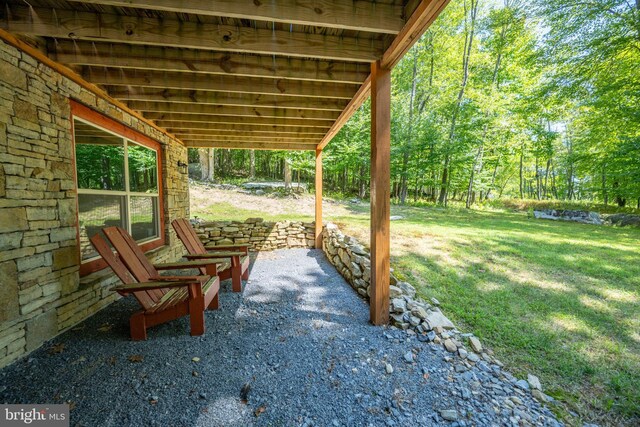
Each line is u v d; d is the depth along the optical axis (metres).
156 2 1.47
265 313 2.54
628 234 6.12
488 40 11.59
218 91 2.77
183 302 2.09
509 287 3.05
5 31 1.67
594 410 1.48
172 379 1.59
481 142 10.88
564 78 7.38
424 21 1.57
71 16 1.71
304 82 2.74
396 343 2.02
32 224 1.88
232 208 8.58
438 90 12.64
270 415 1.36
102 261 2.75
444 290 2.95
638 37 6.02
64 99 2.18
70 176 2.24
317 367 1.74
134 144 3.46
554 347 2.03
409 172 11.62
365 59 2.07
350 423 1.32
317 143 5.27
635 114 6.55
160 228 4.09
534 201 12.16
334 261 4.25
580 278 3.29
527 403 1.49
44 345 1.93
